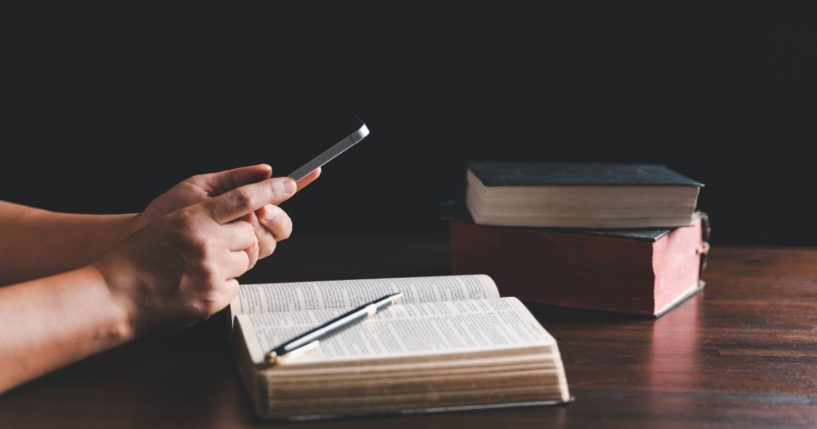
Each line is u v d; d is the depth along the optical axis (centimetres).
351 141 97
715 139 175
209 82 199
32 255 103
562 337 100
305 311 90
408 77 186
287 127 109
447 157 187
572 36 178
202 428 73
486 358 77
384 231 185
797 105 170
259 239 98
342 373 75
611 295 109
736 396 82
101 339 81
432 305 91
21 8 200
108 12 199
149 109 202
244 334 82
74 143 205
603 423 75
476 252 118
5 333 74
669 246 111
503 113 184
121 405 78
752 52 171
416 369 76
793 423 76
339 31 188
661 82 176
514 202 114
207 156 202
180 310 85
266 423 74
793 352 95
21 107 204
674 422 76
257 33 194
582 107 180
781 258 140
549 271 113
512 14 180
